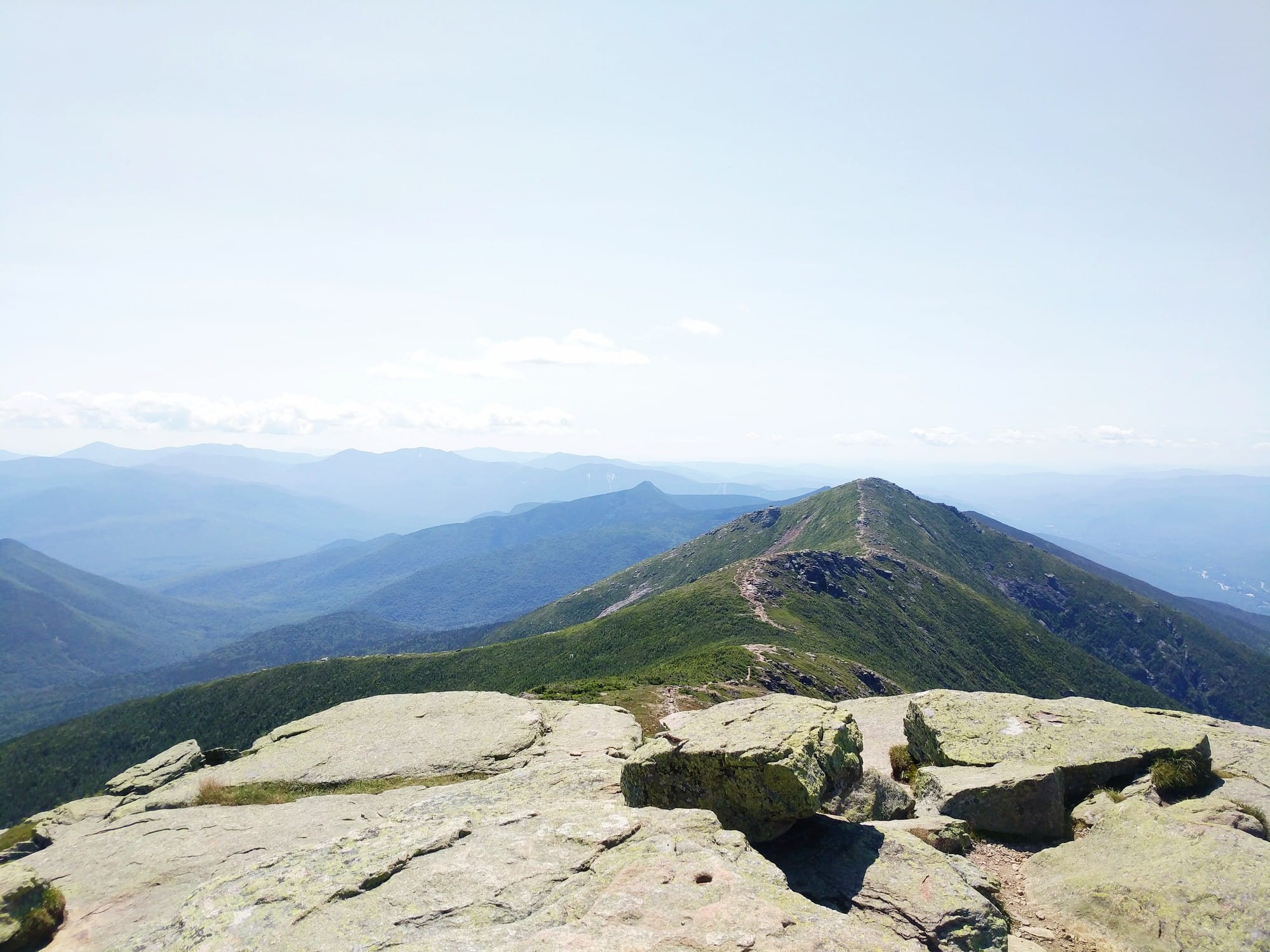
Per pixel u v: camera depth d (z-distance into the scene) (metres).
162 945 11.91
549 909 11.21
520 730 30.25
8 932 15.24
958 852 15.73
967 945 11.41
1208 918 12.21
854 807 16.08
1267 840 14.58
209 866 18.89
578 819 14.41
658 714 76.94
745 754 14.73
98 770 179.62
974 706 22.62
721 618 176.75
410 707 34.69
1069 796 18.22
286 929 11.38
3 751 188.00
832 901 12.63
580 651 182.38
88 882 18.28
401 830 14.90
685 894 11.14
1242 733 22.09
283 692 198.38
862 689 133.88
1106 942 12.63
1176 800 17.50
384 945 10.63
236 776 27.25
